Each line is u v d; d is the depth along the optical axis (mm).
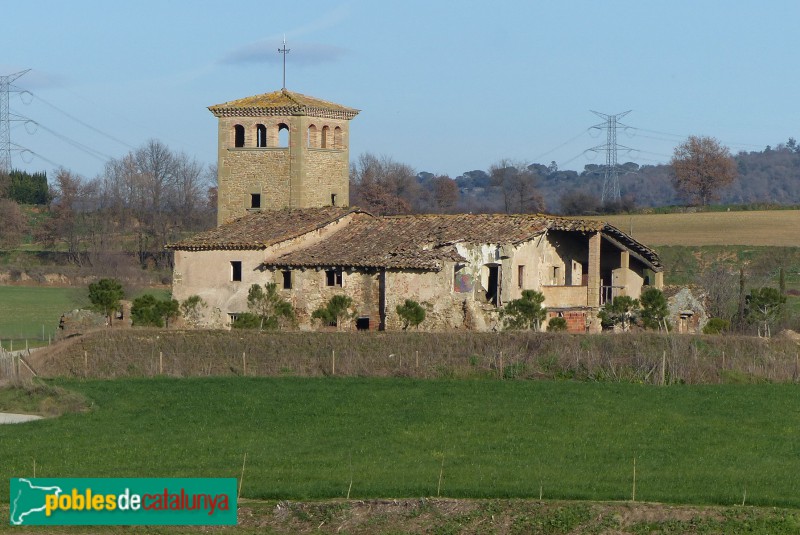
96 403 88000
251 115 140750
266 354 102812
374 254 119000
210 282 124875
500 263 115500
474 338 100750
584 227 120312
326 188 143125
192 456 70812
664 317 117438
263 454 71125
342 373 97812
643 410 82125
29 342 122688
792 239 198625
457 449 72438
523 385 90625
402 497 60500
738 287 141125
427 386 90750
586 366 94688
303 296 121062
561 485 62281
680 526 56469
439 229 122625
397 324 116062
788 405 83812
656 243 198500
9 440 75188
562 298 119875
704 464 68250
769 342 99375
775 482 63594
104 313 126312
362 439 75312
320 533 57344
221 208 142250
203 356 103438
